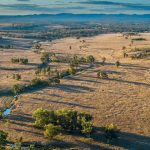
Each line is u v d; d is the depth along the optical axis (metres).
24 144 117.06
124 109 152.00
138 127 131.50
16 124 134.88
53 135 121.81
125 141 119.81
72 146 115.81
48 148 112.81
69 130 127.75
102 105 158.12
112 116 142.50
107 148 114.50
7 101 171.88
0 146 104.38
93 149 113.88
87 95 176.12
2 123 136.38
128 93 180.00
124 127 131.00
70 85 199.75
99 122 135.38
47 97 173.25
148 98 170.12
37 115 131.62
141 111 149.38
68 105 159.00
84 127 123.00
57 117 130.12
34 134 125.00
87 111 149.38
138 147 116.12
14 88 185.75
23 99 170.62
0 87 196.38
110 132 120.81
